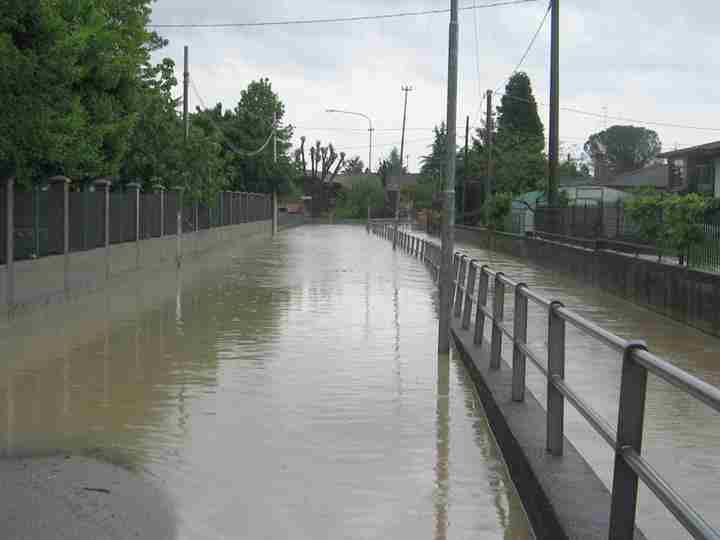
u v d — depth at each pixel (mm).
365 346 14484
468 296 15500
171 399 10375
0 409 9852
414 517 6535
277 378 11695
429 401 10453
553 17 36750
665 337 16359
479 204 74812
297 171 79250
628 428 4695
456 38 14234
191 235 40312
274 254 43469
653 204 23188
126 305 20359
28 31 16719
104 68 23766
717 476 7355
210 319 17812
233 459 7930
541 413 8430
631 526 4680
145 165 34938
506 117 93625
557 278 30656
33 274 18953
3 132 15461
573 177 87812
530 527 6359
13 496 6734
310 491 7070
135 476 7371
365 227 95625
